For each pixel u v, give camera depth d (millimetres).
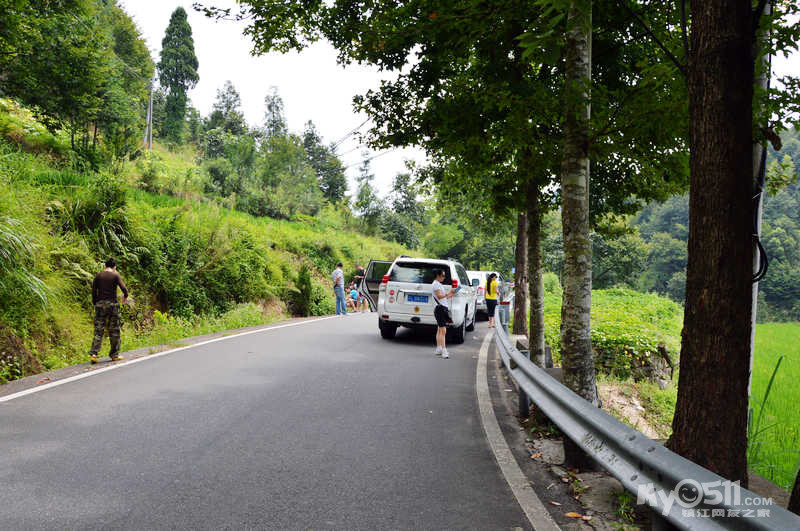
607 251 44469
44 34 16531
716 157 3215
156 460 4324
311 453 4645
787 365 16312
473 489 3973
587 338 4938
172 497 3629
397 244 51062
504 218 10445
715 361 3238
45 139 18062
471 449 4938
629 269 44938
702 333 3289
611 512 3578
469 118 7387
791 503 3201
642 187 8758
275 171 37031
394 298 12320
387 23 6883
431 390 7449
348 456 4605
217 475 4059
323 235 31719
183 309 14570
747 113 3229
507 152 8320
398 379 8086
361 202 47688
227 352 9961
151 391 6676
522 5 5039
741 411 3250
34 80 16734
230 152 34344
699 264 3312
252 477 4047
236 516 3379
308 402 6445
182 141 56438
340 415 5926
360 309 25000
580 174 5027
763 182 4328
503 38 5949
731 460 3219
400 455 4684
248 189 32844
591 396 4906
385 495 3801
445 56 7098
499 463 4574
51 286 9727
